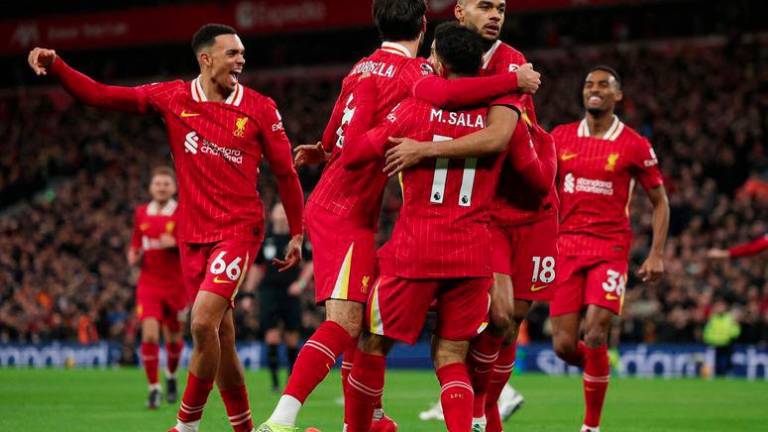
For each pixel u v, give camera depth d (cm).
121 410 3366
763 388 4703
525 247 2136
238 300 6888
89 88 2027
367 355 1825
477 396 2073
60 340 7519
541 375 5834
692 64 9469
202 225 2086
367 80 1867
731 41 9456
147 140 10688
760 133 8444
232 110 2081
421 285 1775
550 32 10494
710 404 3766
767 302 6056
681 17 10144
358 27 10369
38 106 11650
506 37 10612
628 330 6244
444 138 1750
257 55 11838
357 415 1842
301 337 6588
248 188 2102
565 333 2595
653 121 8894
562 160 2630
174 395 3691
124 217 9050
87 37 11338
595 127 2638
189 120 2080
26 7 12044
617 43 10231
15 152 11131
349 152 1794
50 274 8294
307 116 10519
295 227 2172
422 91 1753
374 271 1870
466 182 1766
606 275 2533
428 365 6419
